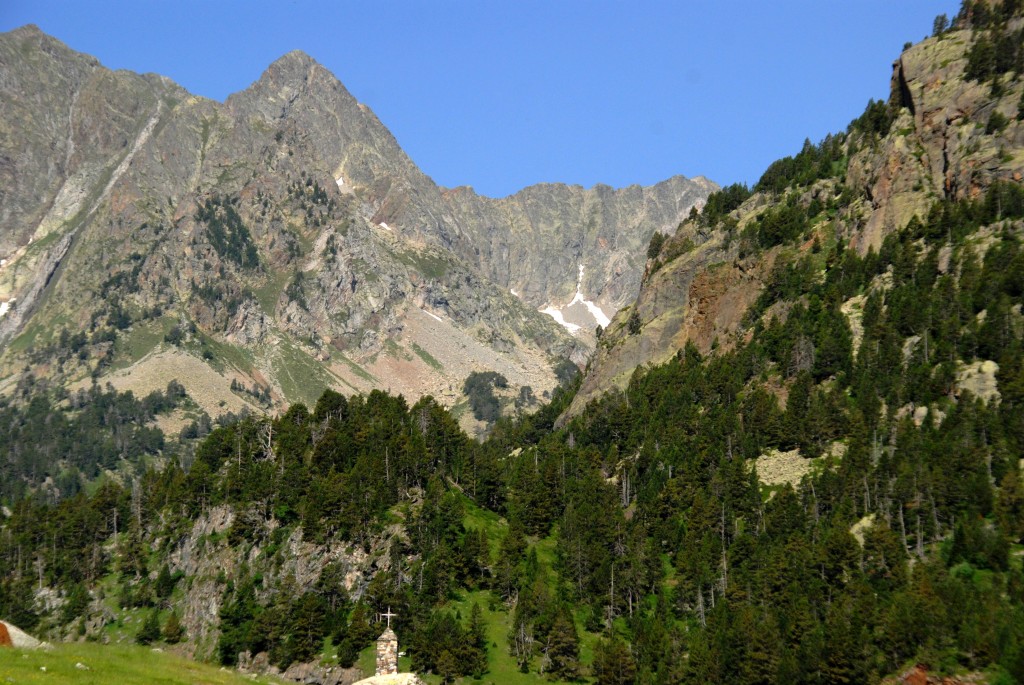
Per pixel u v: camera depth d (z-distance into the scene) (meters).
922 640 171.88
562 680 187.12
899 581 188.00
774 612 188.62
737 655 179.25
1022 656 161.50
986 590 178.50
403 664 190.12
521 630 194.62
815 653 175.38
